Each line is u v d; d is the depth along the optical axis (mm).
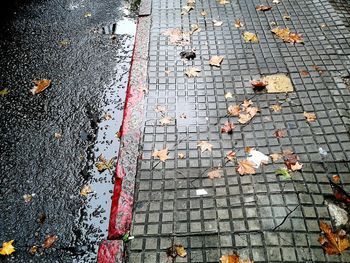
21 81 4746
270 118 3992
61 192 3621
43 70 4898
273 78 4449
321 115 3996
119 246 3045
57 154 3939
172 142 3809
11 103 4461
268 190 3346
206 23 5355
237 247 2973
